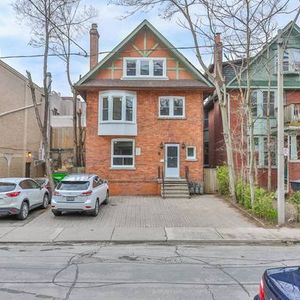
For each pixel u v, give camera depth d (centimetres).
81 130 2972
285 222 1478
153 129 2452
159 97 2462
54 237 1268
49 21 2127
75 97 2830
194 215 1666
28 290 710
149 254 1041
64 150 3362
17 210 1542
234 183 1992
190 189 2402
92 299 660
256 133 2636
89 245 1184
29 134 3070
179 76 2520
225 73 2691
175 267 888
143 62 2525
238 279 783
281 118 1434
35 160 3159
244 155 2383
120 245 1185
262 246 1169
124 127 2405
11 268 878
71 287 729
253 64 2611
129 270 859
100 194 1756
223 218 1595
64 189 1616
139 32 2523
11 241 1219
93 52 2761
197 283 755
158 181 2398
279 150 1437
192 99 2467
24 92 2977
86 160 2439
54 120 3691
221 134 2786
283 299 356
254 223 1490
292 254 1038
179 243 1209
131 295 681
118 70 2519
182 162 2441
